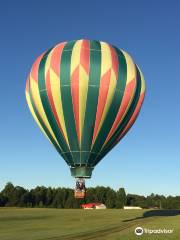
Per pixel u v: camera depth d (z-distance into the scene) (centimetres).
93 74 2827
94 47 2923
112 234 3136
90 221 4672
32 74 2994
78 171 2911
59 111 2872
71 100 2836
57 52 2931
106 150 2977
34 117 3066
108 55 2902
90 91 2822
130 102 2938
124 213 6662
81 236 3027
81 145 2892
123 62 2942
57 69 2861
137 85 2978
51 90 2866
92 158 2922
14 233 3259
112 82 2845
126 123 2995
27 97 3092
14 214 6059
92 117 2853
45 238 2895
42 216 5622
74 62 2847
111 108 2872
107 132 2908
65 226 3919
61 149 2961
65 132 2892
